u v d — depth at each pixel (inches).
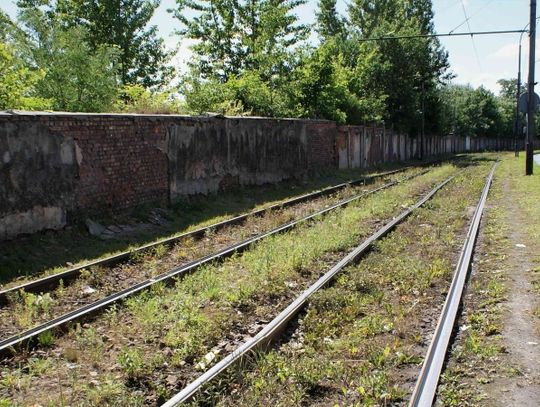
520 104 991.6
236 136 669.9
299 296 266.5
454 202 608.7
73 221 418.6
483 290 278.4
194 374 192.9
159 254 370.9
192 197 578.9
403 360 198.7
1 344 211.8
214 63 1251.2
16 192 367.6
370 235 432.1
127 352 201.0
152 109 629.9
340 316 244.4
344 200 653.9
